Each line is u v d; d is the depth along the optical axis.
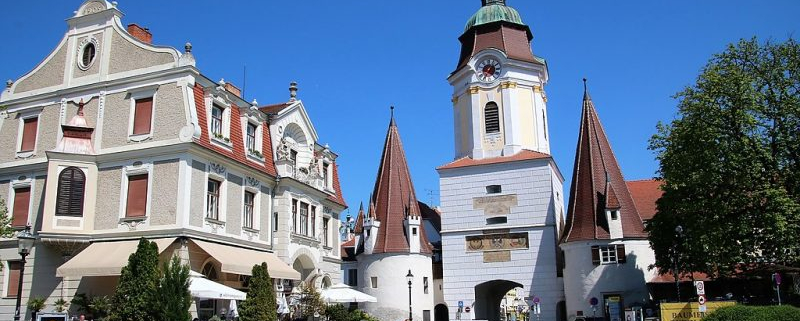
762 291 47.50
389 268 62.16
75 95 34.66
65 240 31.22
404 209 65.25
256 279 30.75
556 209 63.03
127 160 32.38
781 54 36.28
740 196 34.75
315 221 43.25
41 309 31.05
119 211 31.77
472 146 65.50
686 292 51.72
